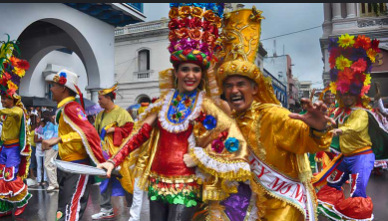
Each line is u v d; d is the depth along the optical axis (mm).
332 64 4164
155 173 2186
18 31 9273
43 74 16516
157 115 2328
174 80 2393
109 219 5020
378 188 7320
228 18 2562
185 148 2152
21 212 5211
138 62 22484
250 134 2332
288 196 2295
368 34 14375
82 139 3715
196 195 2135
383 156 4648
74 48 13172
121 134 5203
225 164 1956
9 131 5168
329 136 1937
